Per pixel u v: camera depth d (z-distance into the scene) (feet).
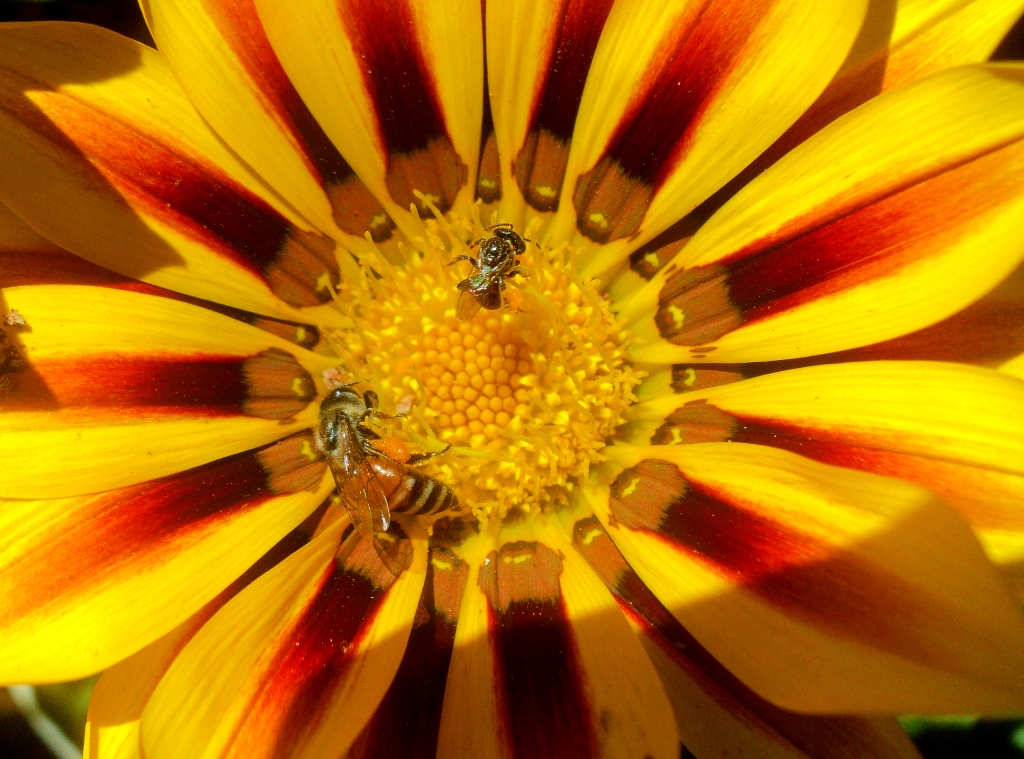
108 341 0.36
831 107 0.37
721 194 0.39
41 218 0.36
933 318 0.34
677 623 0.36
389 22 0.38
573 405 0.39
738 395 0.37
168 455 0.36
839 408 0.35
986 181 0.34
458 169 0.39
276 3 0.36
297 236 0.39
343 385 0.38
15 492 0.35
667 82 0.37
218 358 0.38
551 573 0.37
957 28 0.36
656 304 0.38
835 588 0.33
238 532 0.37
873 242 0.35
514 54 0.38
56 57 0.36
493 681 0.35
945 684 0.31
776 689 0.33
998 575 0.31
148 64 0.37
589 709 0.34
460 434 0.39
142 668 0.36
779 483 0.34
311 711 0.34
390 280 0.40
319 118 0.38
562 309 0.39
